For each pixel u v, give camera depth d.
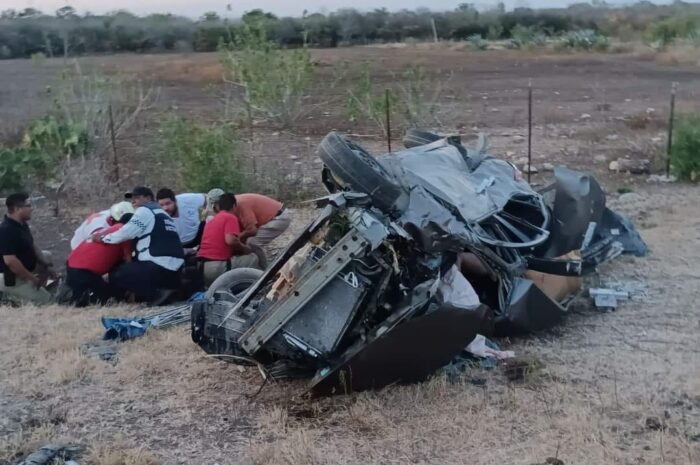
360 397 6.34
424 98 19.06
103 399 6.56
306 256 6.37
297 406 6.36
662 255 9.72
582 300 8.44
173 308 8.71
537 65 32.19
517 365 6.84
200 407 6.40
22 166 13.95
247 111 18.22
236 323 6.67
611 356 7.06
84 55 42.84
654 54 35.69
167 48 45.56
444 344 6.27
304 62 18.73
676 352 7.12
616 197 12.64
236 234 9.25
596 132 17.30
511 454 5.52
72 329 8.09
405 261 6.30
